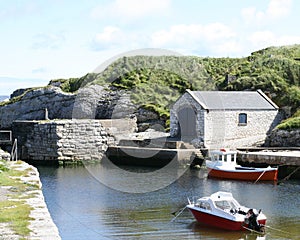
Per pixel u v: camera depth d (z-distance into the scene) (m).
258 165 30.28
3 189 15.66
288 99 40.66
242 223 16.77
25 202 13.67
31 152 37.28
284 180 28.17
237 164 30.98
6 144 38.03
